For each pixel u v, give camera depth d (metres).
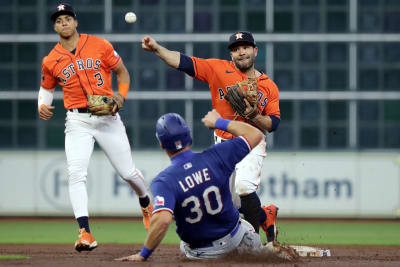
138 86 48.47
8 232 39.28
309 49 48.12
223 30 48.03
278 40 48.09
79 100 20.62
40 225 44.50
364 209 48.78
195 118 48.38
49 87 21.28
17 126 49.28
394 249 27.59
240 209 20.89
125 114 48.69
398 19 47.94
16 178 49.59
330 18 48.03
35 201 49.62
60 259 19.45
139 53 48.31
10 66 48.78
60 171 49.59
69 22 20.33
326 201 48.84
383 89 48.16
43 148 49.59
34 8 48.50
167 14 48.22
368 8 47.94
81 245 19.80
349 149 48.72
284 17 48.06
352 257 22.06
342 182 48.81
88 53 20.48
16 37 48.56
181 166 16.11
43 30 48.53
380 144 48.66
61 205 49.62
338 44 48.06
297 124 48.59
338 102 48.38
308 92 48.31
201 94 48.34
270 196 48.84
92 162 49.16
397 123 48.34
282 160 48.78
